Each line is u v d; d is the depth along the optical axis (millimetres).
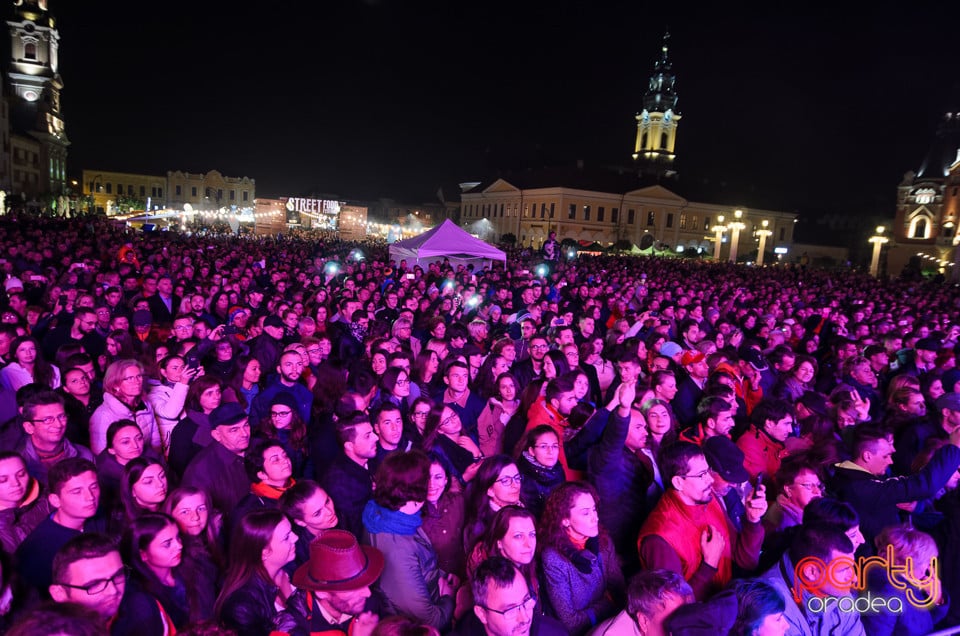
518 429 4953
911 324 11336
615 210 74375
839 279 27781
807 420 4711
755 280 24031
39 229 22844
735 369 6320
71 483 3039
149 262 15547
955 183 58844
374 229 86938
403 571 2955
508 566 2463
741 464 3520
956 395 4738
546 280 18469
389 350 6074
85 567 2355
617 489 3877
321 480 3832
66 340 7168
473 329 7969
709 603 2479
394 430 4160
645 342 7297
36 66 77500
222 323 9273
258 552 2838
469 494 3529
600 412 4570
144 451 4332
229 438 3850
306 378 6184
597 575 3092
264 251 24609
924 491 3613
